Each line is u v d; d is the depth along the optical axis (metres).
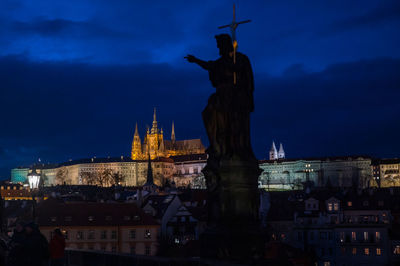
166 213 126.44
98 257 18.48
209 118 16.31
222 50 16.72
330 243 111.06
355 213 115.19
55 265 20.42
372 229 108.06
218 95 16.23
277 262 15.69
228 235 15.52
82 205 111.62
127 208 113.38
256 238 15.66
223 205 15.79
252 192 15.90
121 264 16.95
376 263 106.94
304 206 119.31
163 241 106.38
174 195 132.00
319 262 105.12
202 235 16.08
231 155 15.88
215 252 15.67
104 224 109.06
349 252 109.19
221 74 16.31
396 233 109.94
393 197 118.31
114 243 108.94
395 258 106.31
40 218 105.38
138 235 110.56
